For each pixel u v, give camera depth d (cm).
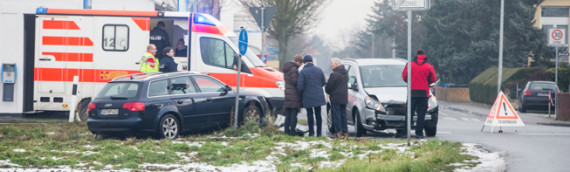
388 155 1900
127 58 3206
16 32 3491
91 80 3216
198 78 2647
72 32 3222
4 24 3491
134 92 2431
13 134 2566
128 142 2291
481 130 3106
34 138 2484
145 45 3198
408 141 2188
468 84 9106
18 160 1845
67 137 2509
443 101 9319
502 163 1748
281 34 6338
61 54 3228
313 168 1719
